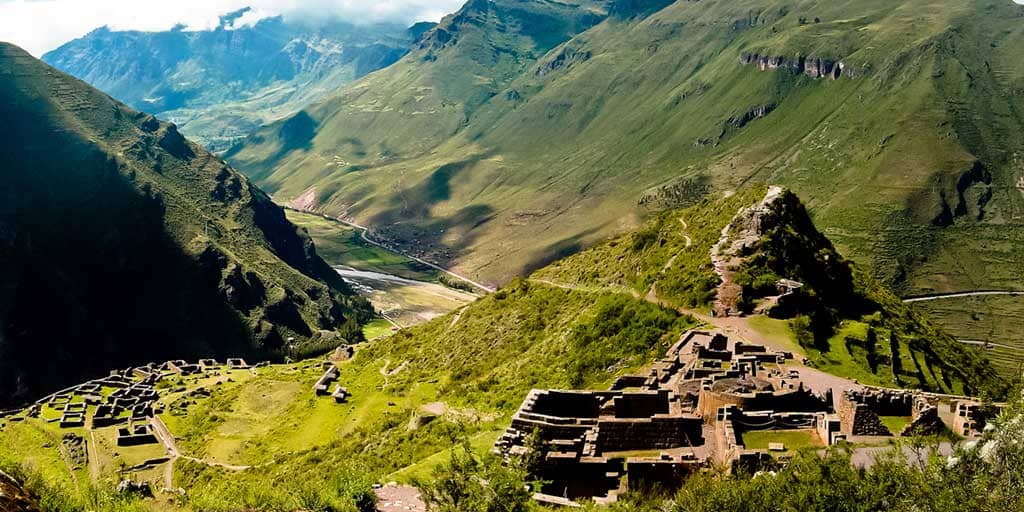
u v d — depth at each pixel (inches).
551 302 5191.9
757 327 3420.3
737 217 4426.7
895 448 1606.8
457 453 2098.9
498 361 4611.2
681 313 3710.6
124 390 7623.0
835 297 4242.1
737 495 1445.6
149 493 2176.4
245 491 1857.8
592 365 3422.7
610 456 1750.7
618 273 5093.5
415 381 5093.5
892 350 3511.3
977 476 1428.4
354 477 1758.1
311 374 6752.0
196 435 5551.2
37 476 1566.2
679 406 1989.4
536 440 1718.8
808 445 1785.2
